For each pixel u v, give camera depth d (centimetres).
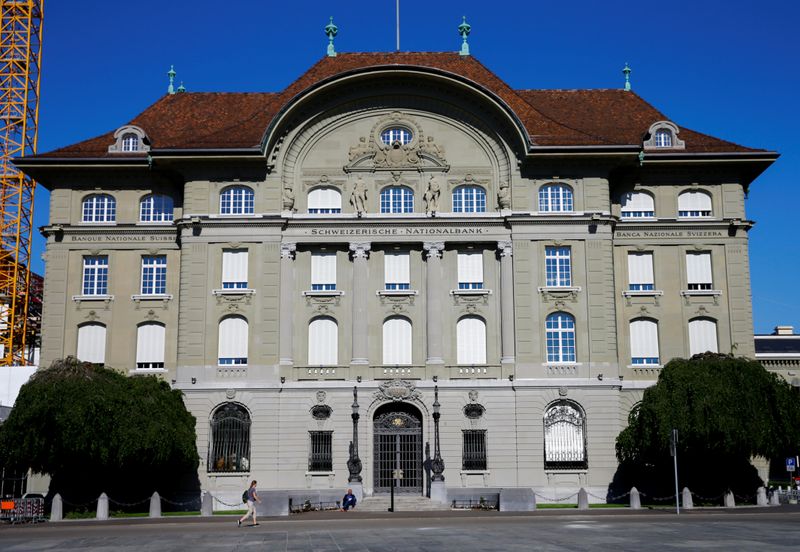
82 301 5684
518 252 5522
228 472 5284
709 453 4834
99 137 6050
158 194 5841
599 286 5497
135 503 4806
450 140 5719
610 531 3291
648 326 5684
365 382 5388
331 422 5353
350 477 5203
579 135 5650
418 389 5372
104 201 5828
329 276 5612
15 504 4219
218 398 5369
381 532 3444
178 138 6003
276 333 5444
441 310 5512
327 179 5669
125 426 4600
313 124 5722
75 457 4575
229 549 2873
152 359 5638
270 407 5356
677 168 5803
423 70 5584
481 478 5284
